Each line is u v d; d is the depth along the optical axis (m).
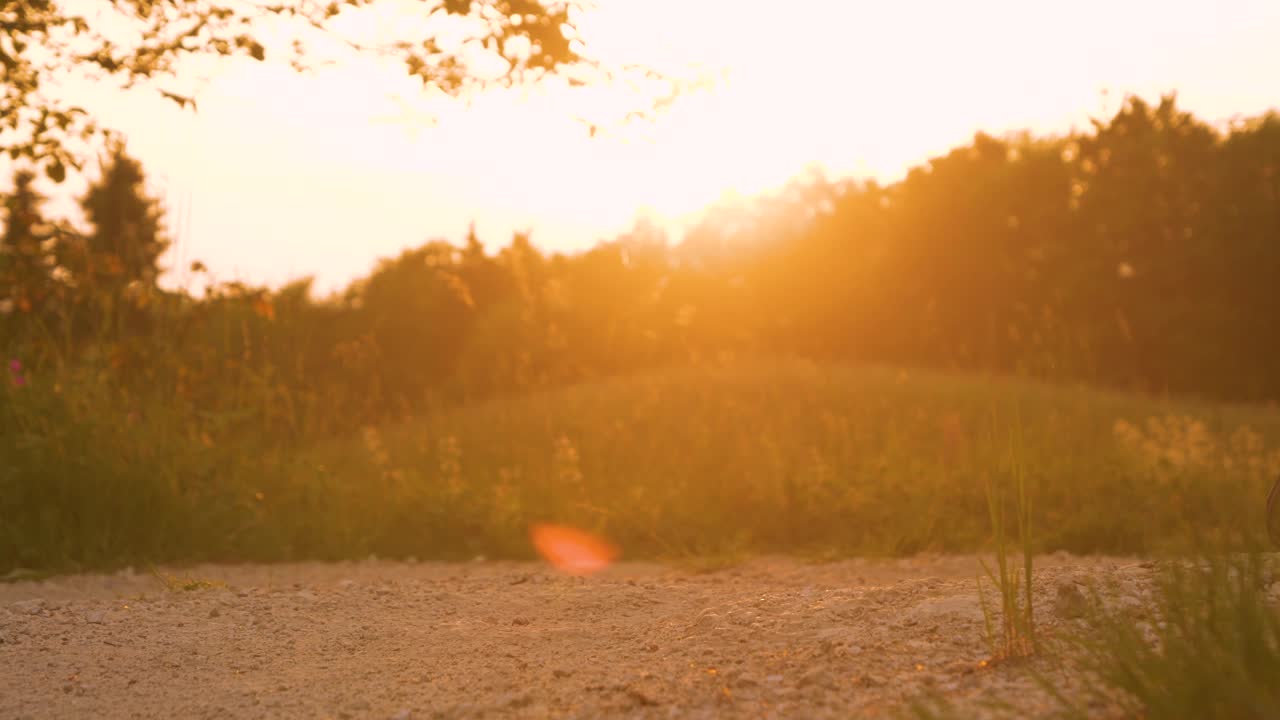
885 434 11.99
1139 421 15.03
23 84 5.96
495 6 5.07
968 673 3.34
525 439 12.77
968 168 38.75
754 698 3.25
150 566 7.03
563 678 3.74
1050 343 17.81
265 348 10.59
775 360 27.55
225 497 8.17
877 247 39.56
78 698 3.84
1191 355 32.97
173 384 9.40
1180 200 34.94
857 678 3.36
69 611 5.19
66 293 9.19
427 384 22.80
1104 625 3.34
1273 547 4.14
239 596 5.59
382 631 4.76
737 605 4.74
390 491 8.97
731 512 8.72
